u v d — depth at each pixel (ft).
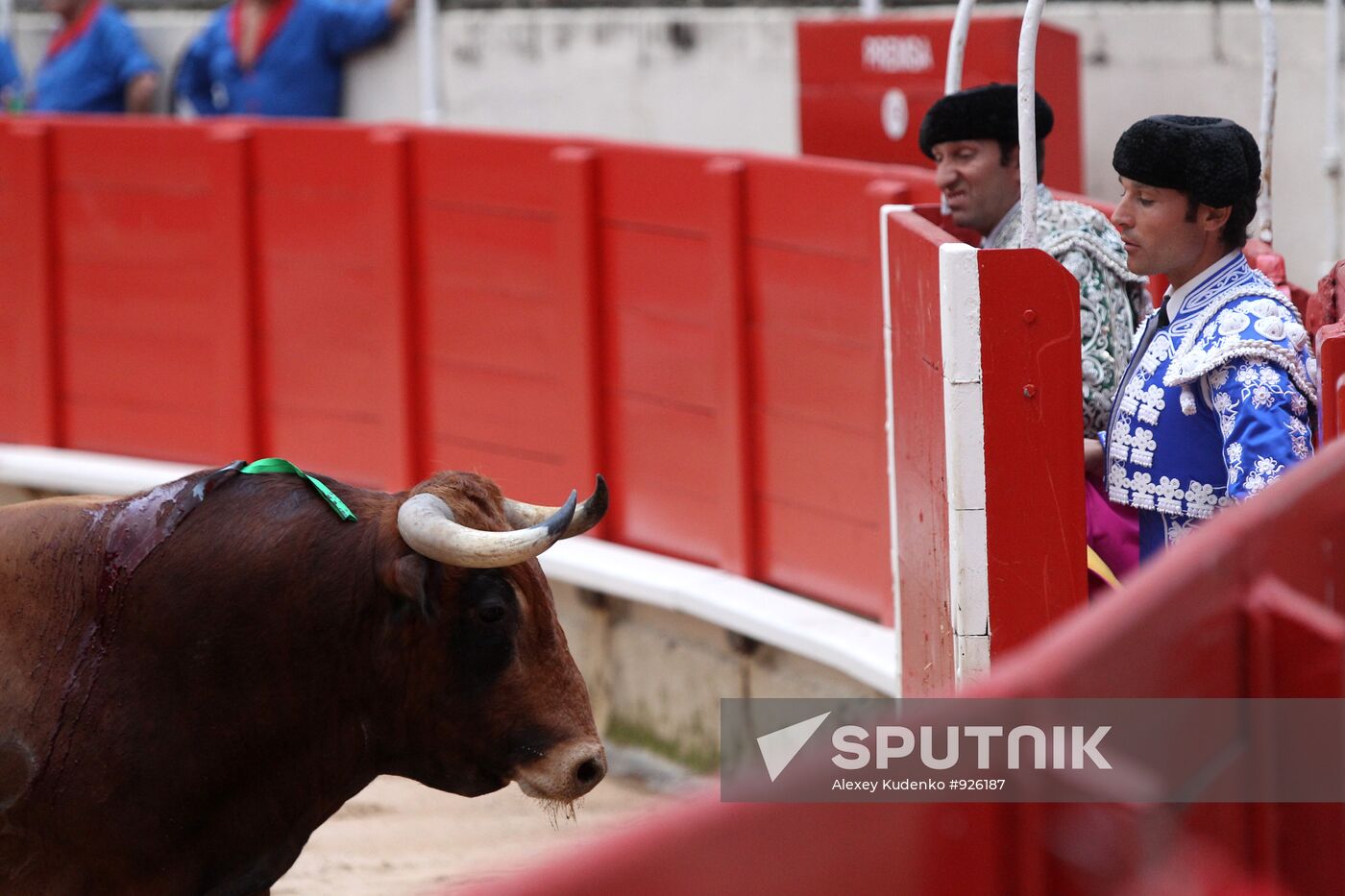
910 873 10.89
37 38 77.56
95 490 63.16
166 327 63.21
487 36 66.33
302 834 25.11
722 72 61.46
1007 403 24.68
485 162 54.24
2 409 66.95
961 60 31.24
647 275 50.34
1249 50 51.26
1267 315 23.36
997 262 24.44
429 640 24.03
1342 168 49.67
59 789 23.75
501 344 54.70
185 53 69.67
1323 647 13.33
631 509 51.90
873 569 44.06
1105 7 54.70
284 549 24.23
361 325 58.39
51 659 24.02
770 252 46.52
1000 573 24.93
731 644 46.44
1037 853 11.43
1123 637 12.14
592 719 24.84
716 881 9.71
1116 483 25.18
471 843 41.75
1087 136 55.62
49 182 64.85
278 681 24.13
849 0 58.34
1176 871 12.05
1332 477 15.12
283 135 59.57
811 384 45.73
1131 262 24.64
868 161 53.16
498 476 55.42
